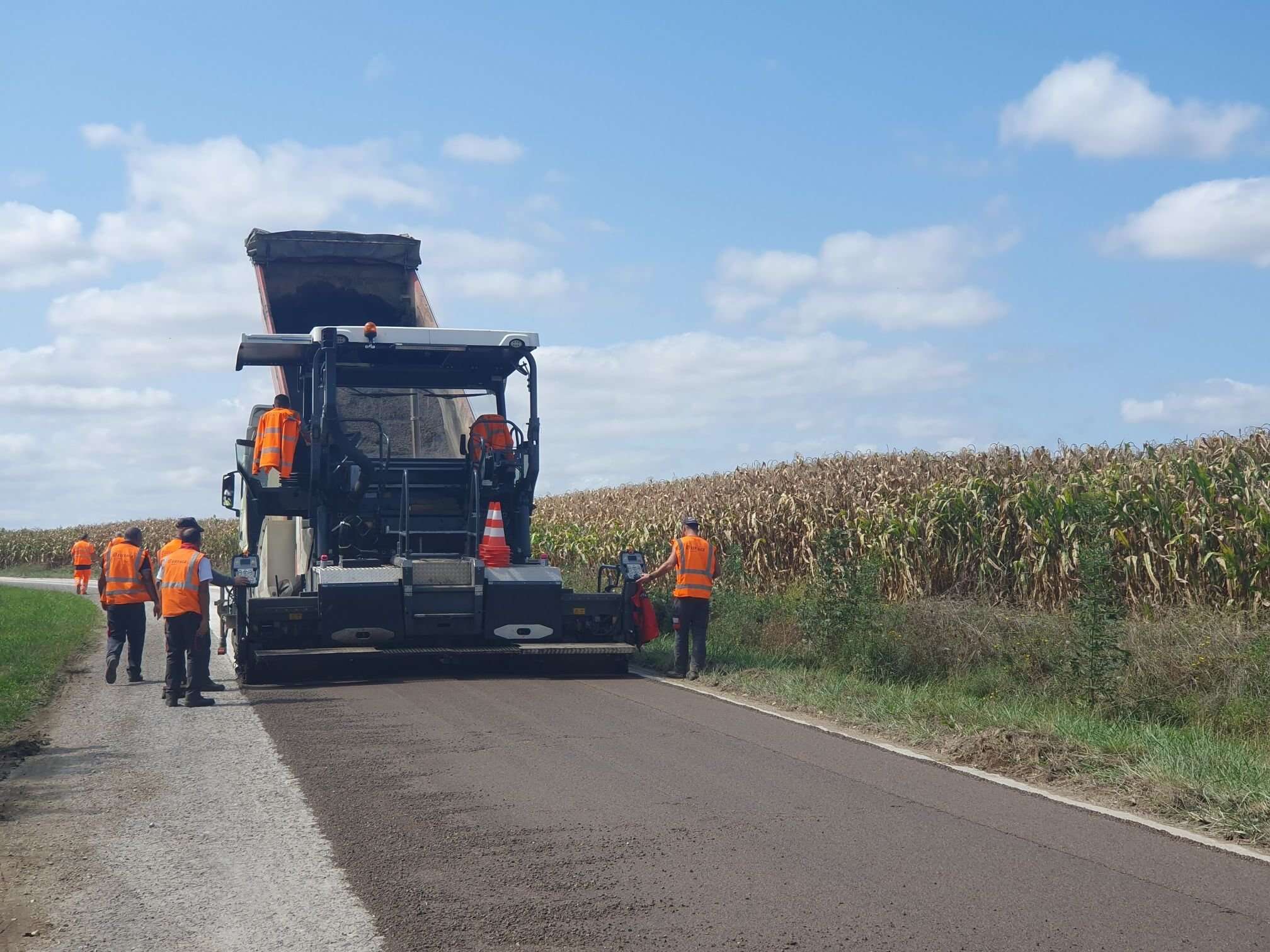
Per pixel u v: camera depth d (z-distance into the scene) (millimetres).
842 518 18609
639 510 26250
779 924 4969
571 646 12930
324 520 13305
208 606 11430
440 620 12750
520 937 4840
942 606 13703
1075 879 5582
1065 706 10250
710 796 7203
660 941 4785
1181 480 13953
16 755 8734
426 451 13836
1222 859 5930
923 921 5008
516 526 14008
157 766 8281
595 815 6758
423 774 7859
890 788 7441
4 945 4801
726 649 15078
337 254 18469
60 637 17984
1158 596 13727
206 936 4895
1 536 63500
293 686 12500
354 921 5047
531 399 13875
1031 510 15258
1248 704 9633
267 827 6551
